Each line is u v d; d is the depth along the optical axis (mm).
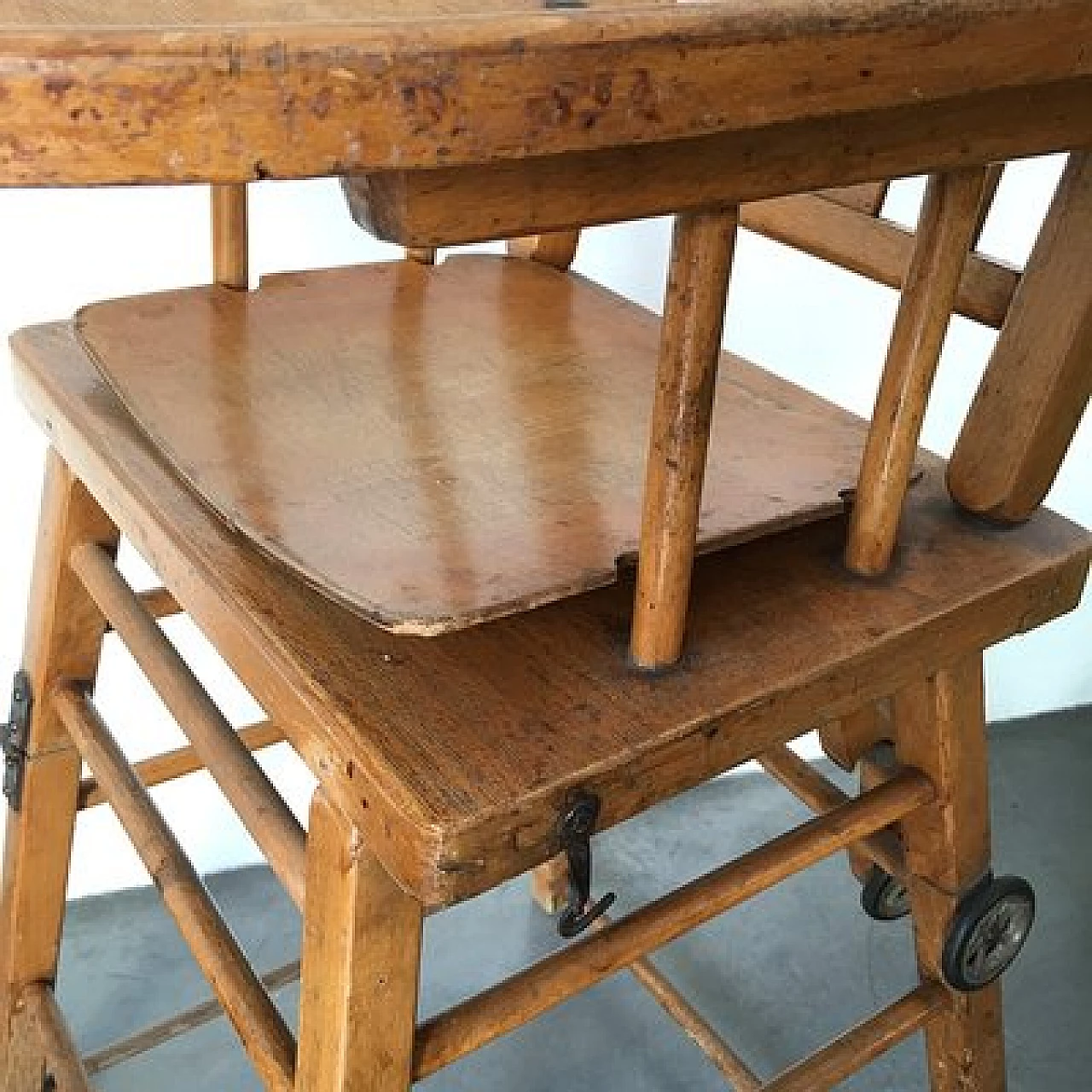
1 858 1231
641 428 766
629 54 432
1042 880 1407
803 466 729
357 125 406
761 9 451
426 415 765
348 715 591
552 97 425
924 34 480
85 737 882
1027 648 1577
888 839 887
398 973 622
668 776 608
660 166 487
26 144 384
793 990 1278
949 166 562
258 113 395
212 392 771
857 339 1349
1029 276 702
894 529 698
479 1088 1167
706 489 694
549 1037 1214
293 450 723
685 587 614
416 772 566
